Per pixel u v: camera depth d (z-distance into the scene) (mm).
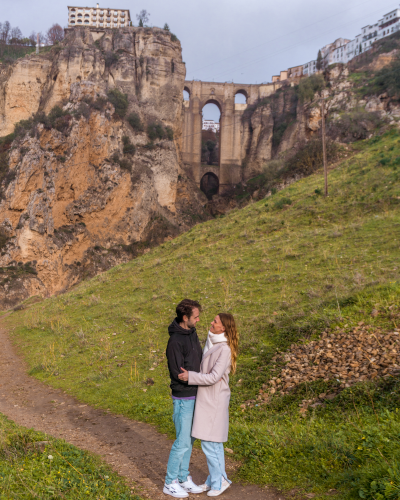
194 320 4328
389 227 18141
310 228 21734
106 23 99062
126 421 7672
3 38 92062
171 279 19500
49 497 3730
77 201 60062
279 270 16531
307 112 67125
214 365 4176
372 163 28641
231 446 5609
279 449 5117
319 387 7145
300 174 46344
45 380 11578
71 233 58625
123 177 63594
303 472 4480
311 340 9312
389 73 56688
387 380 6438
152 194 67250
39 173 56562
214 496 4250
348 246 17234
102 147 62594
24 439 5391
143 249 63688
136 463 5461
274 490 4281
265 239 21984
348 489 3857
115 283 22516
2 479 3953
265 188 53594
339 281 13195
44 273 54062
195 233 28781
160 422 7301
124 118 67250
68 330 16562
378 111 53812
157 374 10125
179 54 76500
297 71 96125
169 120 73500
